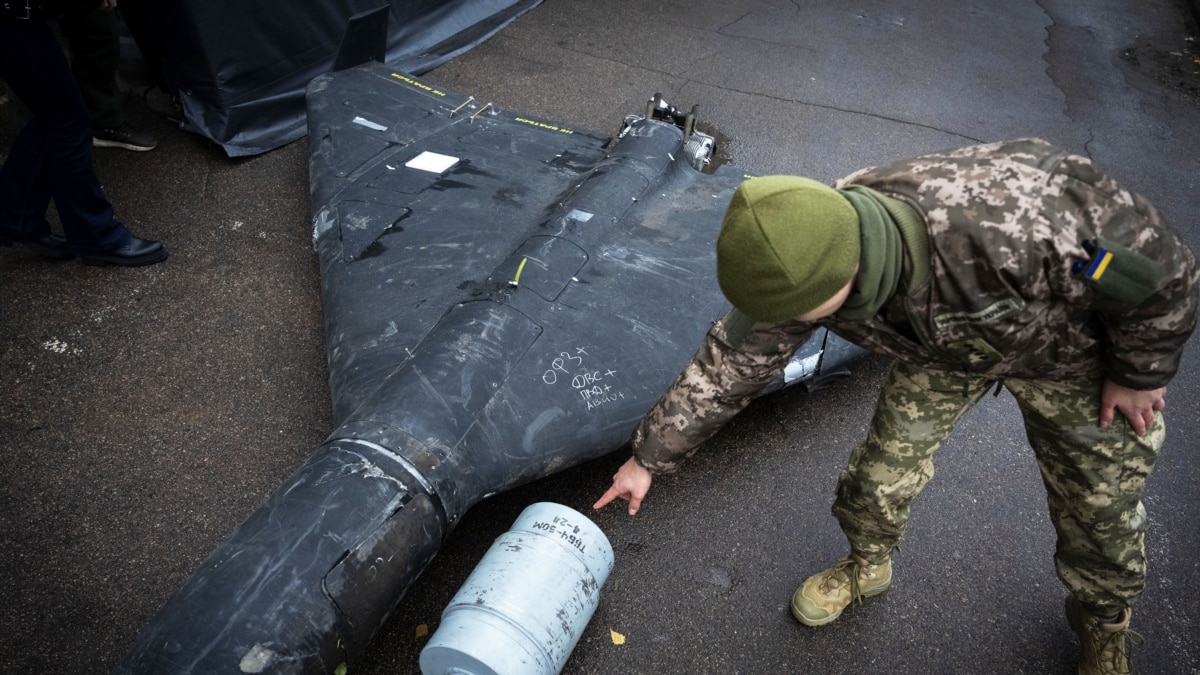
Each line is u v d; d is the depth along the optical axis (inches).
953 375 62.5
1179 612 88.5
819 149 174.4
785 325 56.1
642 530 93.4
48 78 104.4
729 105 188.9
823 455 104.0
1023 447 108.2
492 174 125.1
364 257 105.7
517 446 78.9
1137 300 47.4
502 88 188.7
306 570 61.9
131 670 57.8
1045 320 50.4
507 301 91.0
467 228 110.7
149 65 161.9
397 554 66.7
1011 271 46.8
